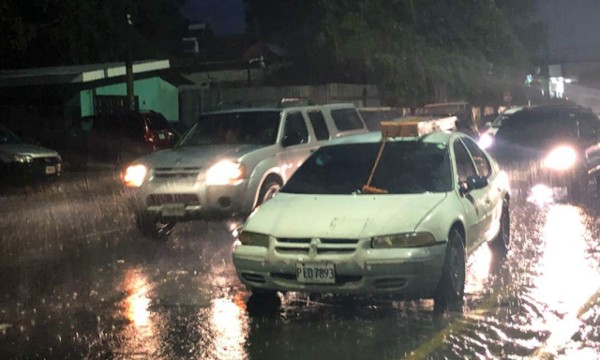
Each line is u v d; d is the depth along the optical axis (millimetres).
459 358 5934
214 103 33500
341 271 6805
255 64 38156
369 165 8133
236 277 8922
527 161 15164
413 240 6836
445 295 7164
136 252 10641
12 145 19031
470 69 34156
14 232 12797
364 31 31031
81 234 12391
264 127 12133
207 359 6074
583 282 8281
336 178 8078
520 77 39156
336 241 6875
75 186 20109
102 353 6277
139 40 38344
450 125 9805
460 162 8562
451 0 32906
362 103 34094
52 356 6238
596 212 13391
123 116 23938
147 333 6785
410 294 6906
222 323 7047
